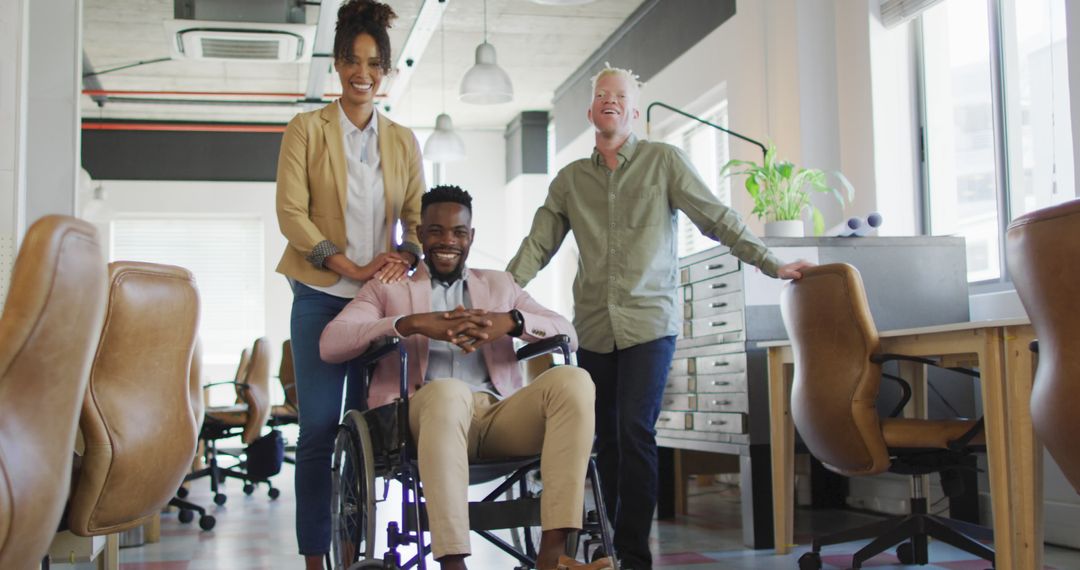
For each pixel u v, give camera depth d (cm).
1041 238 190
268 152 1117
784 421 368
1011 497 254
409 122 1145
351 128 292
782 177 422
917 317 390
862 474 302
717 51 643
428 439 220
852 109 497
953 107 469
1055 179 405
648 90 775
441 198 271
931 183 477
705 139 749
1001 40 432
